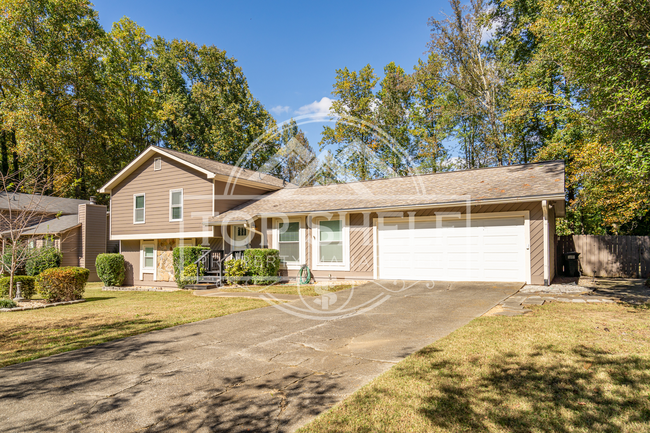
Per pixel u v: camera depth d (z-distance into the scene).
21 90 26.53
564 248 16.09
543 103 19.86
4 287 12.84
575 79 12.07
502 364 4.32
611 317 6.43
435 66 22.03
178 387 4.16
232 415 3.45
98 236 22.92
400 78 23.25
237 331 6.71
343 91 22.70
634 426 2.95
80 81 28.81
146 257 18.20
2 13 26.20
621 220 15.44
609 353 4.54
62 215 25.16
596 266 15.44
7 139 28.84
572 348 4.76
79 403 3.81
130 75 34.03
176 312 9.02
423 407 3.39
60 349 5.91
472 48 21.78
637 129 8.73
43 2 27.81
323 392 3.89
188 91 38.81
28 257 14.67
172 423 3.34
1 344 6.39
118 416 3.50
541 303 7.70
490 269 11.30
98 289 17.05
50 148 26.16
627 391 3.53
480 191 11.73
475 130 24.33
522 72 21.55
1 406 3.78
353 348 5.41
